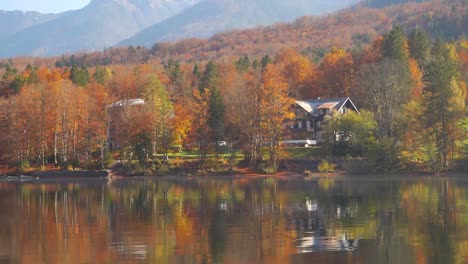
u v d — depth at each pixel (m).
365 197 84.94
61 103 152.12
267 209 73.94
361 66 185.62
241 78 172.62
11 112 153.88
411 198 82.69
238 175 138.62
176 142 152.75
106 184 121.62
